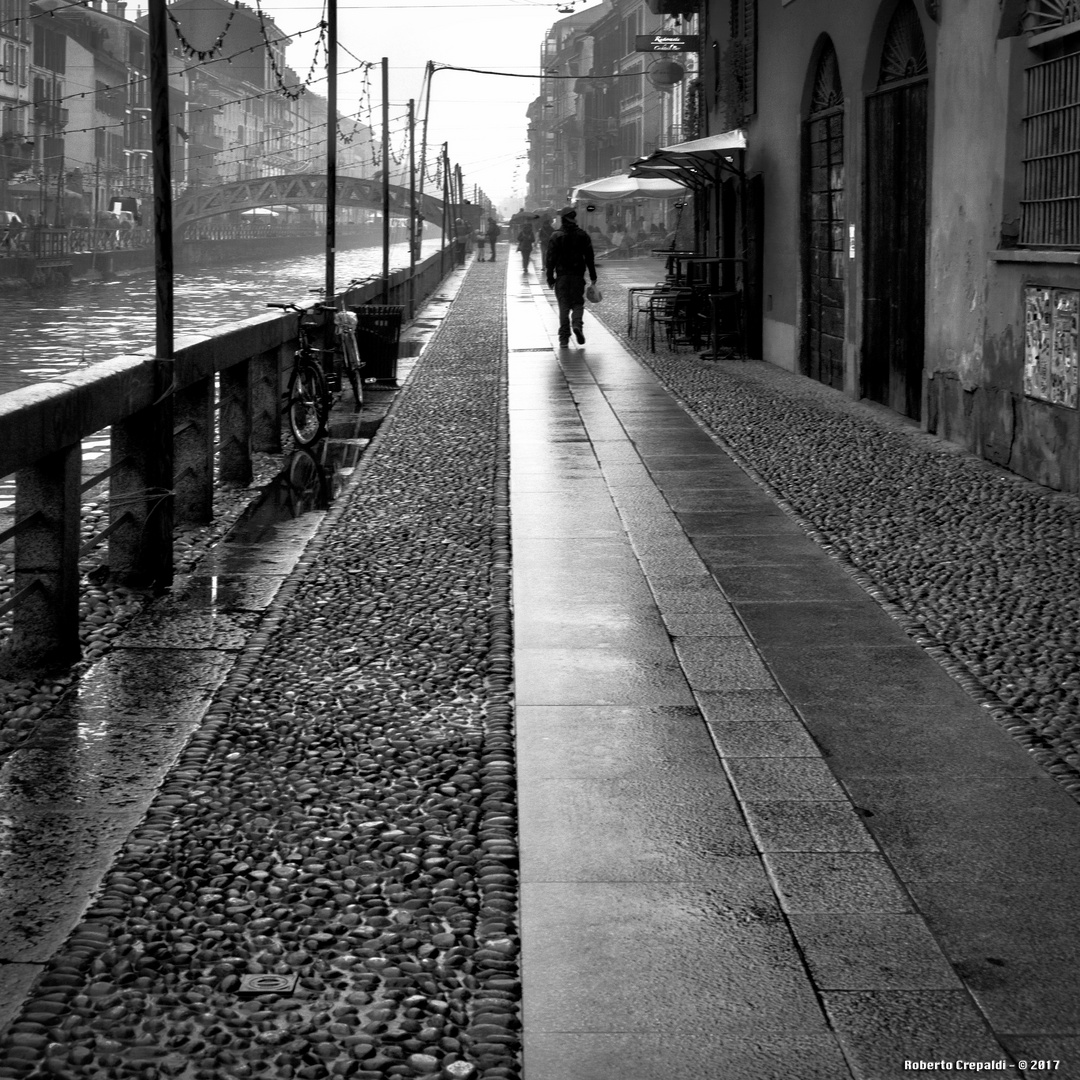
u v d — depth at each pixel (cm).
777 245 1881
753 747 504
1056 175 1020
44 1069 312
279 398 1190
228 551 833
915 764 487
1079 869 405
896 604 697
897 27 1387
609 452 1166
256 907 388
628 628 657
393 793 466
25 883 407
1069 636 637
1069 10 995
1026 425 1043
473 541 838
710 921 375
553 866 409
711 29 2636
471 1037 323
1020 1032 322
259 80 13075
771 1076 306
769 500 963
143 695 575
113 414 659
